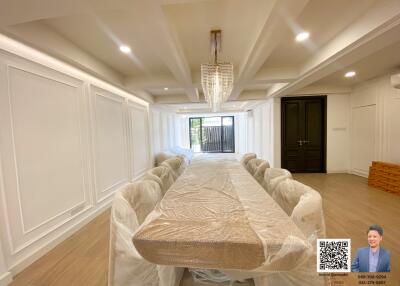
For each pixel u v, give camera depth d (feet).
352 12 6.09
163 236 3.64
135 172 15.74
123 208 4.41
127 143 14.32
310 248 3.43
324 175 17.37
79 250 7.17
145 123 18.17
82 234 8.34
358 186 13.89
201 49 8.66
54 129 7.61
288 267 3.43
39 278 5.77
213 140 35.42
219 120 35.14
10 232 5.85
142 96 15.81
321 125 18.17
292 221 4.17
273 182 6.25
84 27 6.61
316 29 7.08
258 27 6.64
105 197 11.10
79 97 9.10
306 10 5.94
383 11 5.50
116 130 12.64
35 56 6.81
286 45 8.36
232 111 29.01
